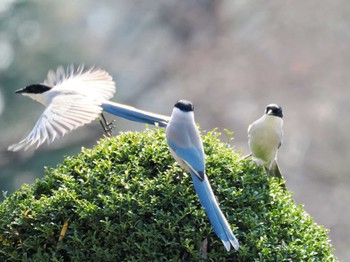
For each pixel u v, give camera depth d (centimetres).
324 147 1811
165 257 657
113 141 758
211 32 2030
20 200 720
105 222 667
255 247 671
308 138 1817
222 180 712
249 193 703
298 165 1800
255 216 689
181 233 664
